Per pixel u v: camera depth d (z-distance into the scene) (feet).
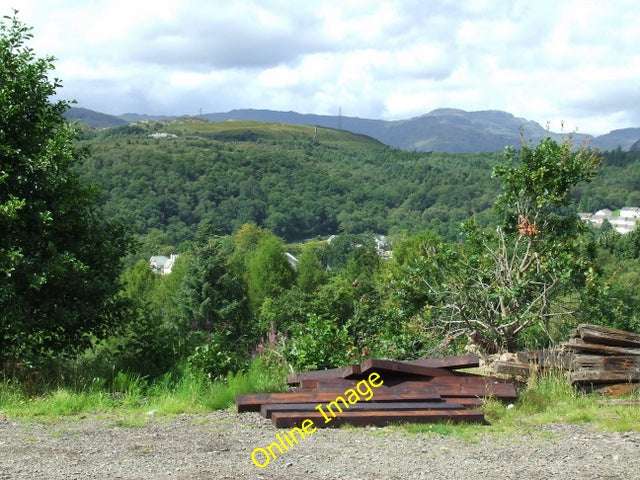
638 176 554.87
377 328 43.73
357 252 181.06
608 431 22.41
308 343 34.47
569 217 43.06
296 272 206.69
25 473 17.31
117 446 20.31
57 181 34.53
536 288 40.65
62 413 25.43
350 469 18.10
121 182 519.19
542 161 42.37
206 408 26.37
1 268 31.17
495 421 24.06
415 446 20.51
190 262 136.36
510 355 31.01
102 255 36.42
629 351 28.60
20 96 35.19
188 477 17.15
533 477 17.40
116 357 35.19
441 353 39.73
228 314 127.95
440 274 42.63
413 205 616.39
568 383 28.30
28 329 32.94
